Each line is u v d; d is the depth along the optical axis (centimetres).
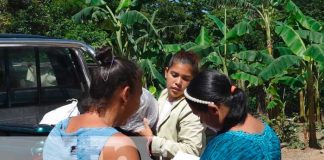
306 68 1063
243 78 1070
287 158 999
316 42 1030
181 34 1576
